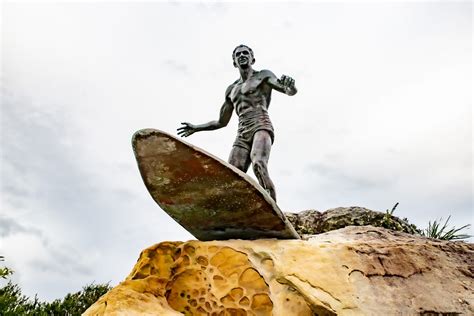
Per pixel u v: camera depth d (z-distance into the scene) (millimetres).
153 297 3725
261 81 5156
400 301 3484
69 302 8047
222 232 4328
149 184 4043
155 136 3729
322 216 6320
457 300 3584
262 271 3832
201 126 5785
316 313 3439
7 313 6914
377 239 4371
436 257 4008
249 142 5031
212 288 3910
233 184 3877
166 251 4090
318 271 3633
